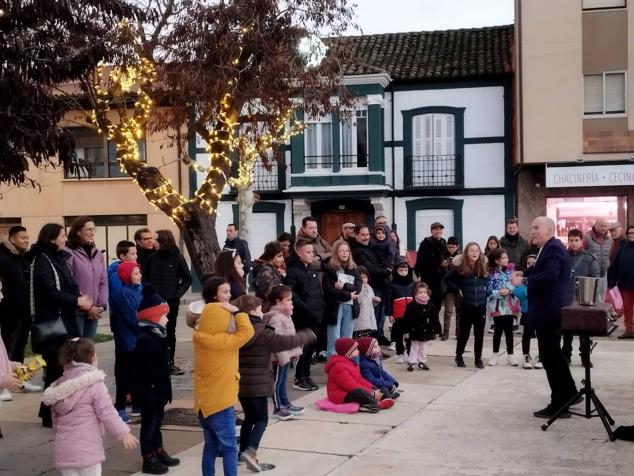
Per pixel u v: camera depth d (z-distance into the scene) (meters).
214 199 10.69
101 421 5.11
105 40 9.31
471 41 26.55
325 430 7.58
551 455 6.61
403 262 12.30
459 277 10.96
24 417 8.30
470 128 24.92
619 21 21.94
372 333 11.10
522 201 23.67
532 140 22.42
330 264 10.16
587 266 12.22
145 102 10.55
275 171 26.00
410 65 25.58
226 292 5.98
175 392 9.49
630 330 13.51
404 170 25.33
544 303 7.82
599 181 22.09
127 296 7.69
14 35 8.07
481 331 10.95
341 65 11.41
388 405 8.47
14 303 9.39
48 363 7.65
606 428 7.12
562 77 22.19
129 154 10.45
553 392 7.92
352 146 25.20
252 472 6.25
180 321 17.52
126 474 6.27
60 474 6.25
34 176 27.31
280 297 7.62
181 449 7.00
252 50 10.10
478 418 7.99
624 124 21.98
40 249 7.68
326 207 26.02
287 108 11.07
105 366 11.48
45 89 9.00
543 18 22.27
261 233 26.30
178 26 9.95
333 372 8.51
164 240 10.41
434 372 10.65
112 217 27.23
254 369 6.28
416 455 6.67
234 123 10.73
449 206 25.08
